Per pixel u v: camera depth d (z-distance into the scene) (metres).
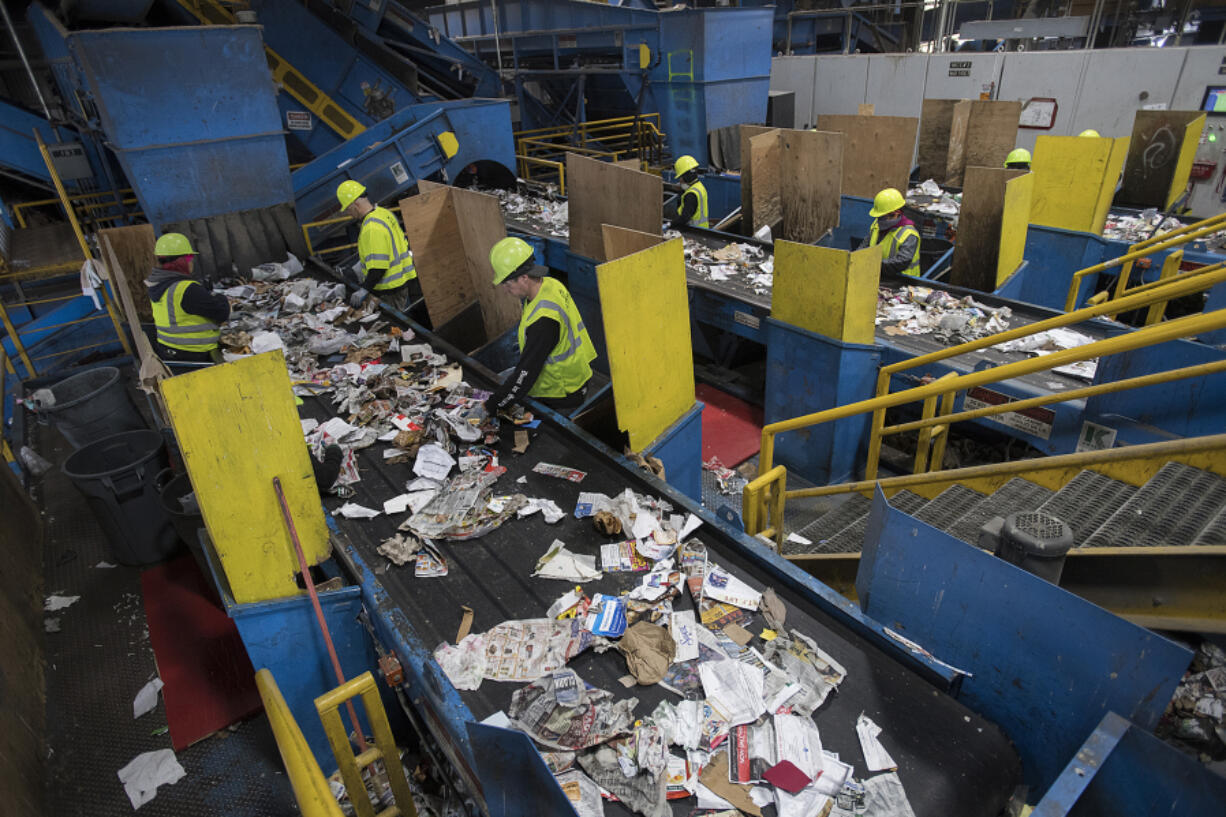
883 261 6.91
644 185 6.52
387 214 6.35
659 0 13.94
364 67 9.30
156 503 4.67
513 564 3.24
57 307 7.45
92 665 4.05
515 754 1.86
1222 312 2.66
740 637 2.77
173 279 4.97
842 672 2.61
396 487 3.84
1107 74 10.40
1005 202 6.57
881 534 2.65
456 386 4.75
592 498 3.61
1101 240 7.74
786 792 2.18
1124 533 3.32
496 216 5.71
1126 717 2.13
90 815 3.27
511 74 14.17
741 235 8.72
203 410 2.63
